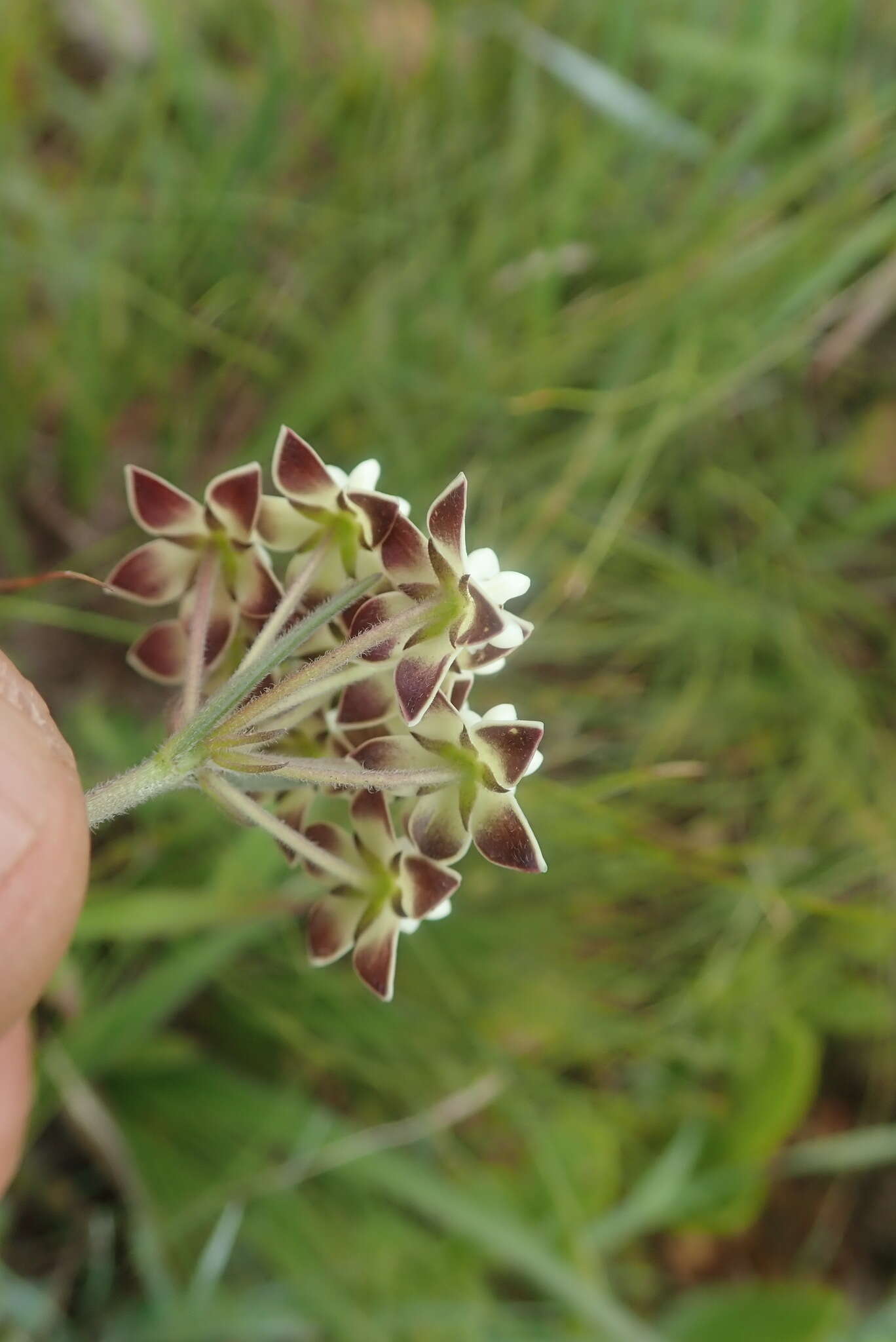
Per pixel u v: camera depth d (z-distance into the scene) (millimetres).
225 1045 238
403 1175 213
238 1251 228
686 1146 242
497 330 260
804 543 285
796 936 265
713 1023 256
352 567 155
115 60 275
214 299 254
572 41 271
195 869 225
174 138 262
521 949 245
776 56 248
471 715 151
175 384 266
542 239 262
